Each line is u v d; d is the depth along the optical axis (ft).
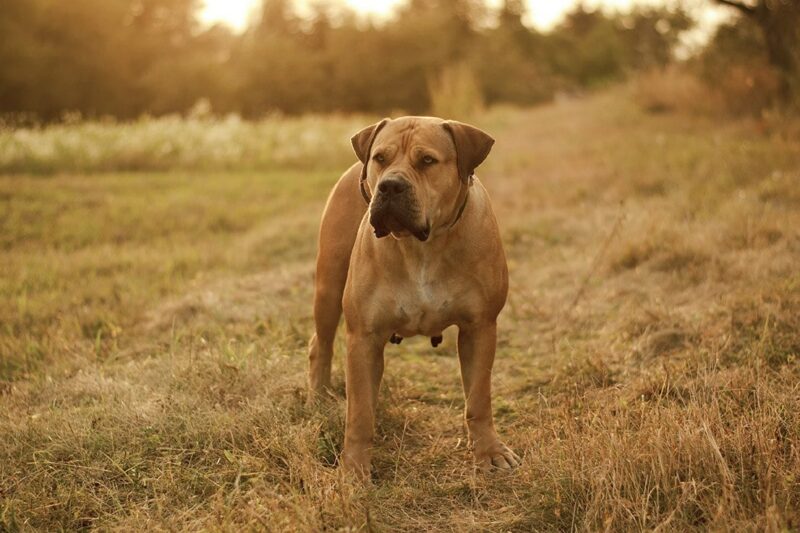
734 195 25.80
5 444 12.96
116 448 12.73
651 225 22.89
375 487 11.39
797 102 41.42
